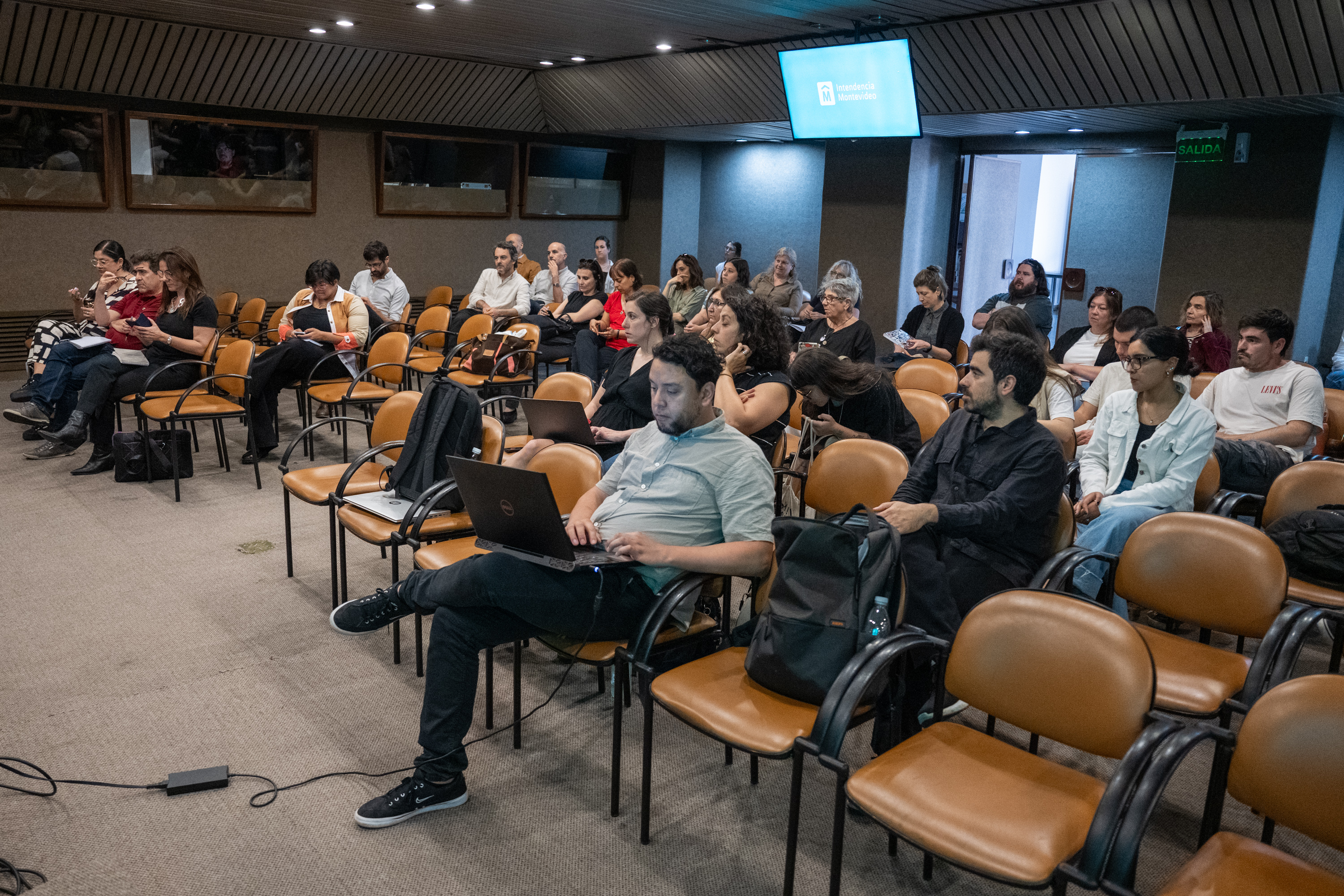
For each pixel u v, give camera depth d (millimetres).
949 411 4504
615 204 12820
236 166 9578
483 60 9719
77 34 7797
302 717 3143
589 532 2609
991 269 10852
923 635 2225
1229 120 7801
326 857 2453
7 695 3232
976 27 6938
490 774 2846
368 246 8430
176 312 6074
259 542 4770
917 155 9547
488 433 3727
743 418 3613
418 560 3271
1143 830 1703
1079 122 8312
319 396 6117
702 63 8867
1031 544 2756
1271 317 4320
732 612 3674
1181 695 2361
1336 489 3238
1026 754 2105
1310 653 3705
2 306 8578
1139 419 3609
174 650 3592
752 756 2791
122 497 5445
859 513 2482
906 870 2434
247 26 8078
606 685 3398
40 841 2486
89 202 8797
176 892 2307
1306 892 1675
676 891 2346
